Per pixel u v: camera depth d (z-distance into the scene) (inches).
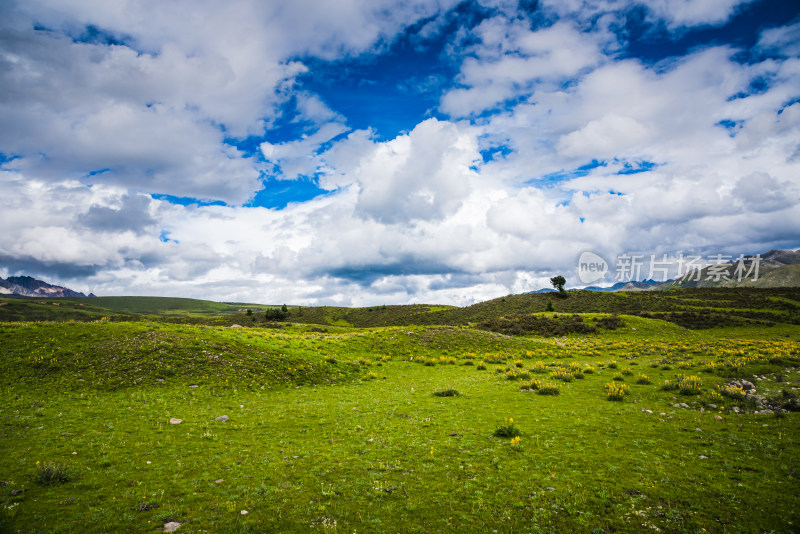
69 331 1197.7
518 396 920.3
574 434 613.3
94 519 350.0
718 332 2994.6
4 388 845.8
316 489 430.0
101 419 680.4
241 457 526.9
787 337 2428.6
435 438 610.9
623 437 589.0
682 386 902.4
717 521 346.0
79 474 446.3
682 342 2233.0
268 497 405.7
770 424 606.2
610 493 408.5
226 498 402.3
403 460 519.8
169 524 345.1
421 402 879.7
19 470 450.3
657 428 626.2
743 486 406.0
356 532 343.9
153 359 1060.5
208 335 1336.1
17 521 340.5
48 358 1005.8
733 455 494.0
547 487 427.8
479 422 699.4
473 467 490.3
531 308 4948.3
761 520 340.8
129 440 580.1
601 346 2113.7
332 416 759.7
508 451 543.5
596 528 344.2
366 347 1768.0
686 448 531.2
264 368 1149.1
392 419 732.7
